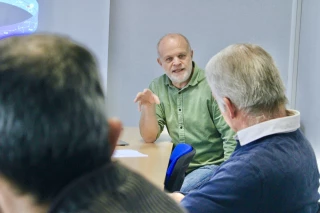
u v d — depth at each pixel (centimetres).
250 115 114
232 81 114
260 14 355
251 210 105
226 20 359
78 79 46
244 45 121
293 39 347
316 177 119
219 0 357
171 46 236
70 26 347
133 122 363
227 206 104
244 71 112
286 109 121
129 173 54
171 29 361
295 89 347
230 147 212
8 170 44
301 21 341
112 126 49
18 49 47
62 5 345
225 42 361
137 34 363
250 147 112
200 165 228
